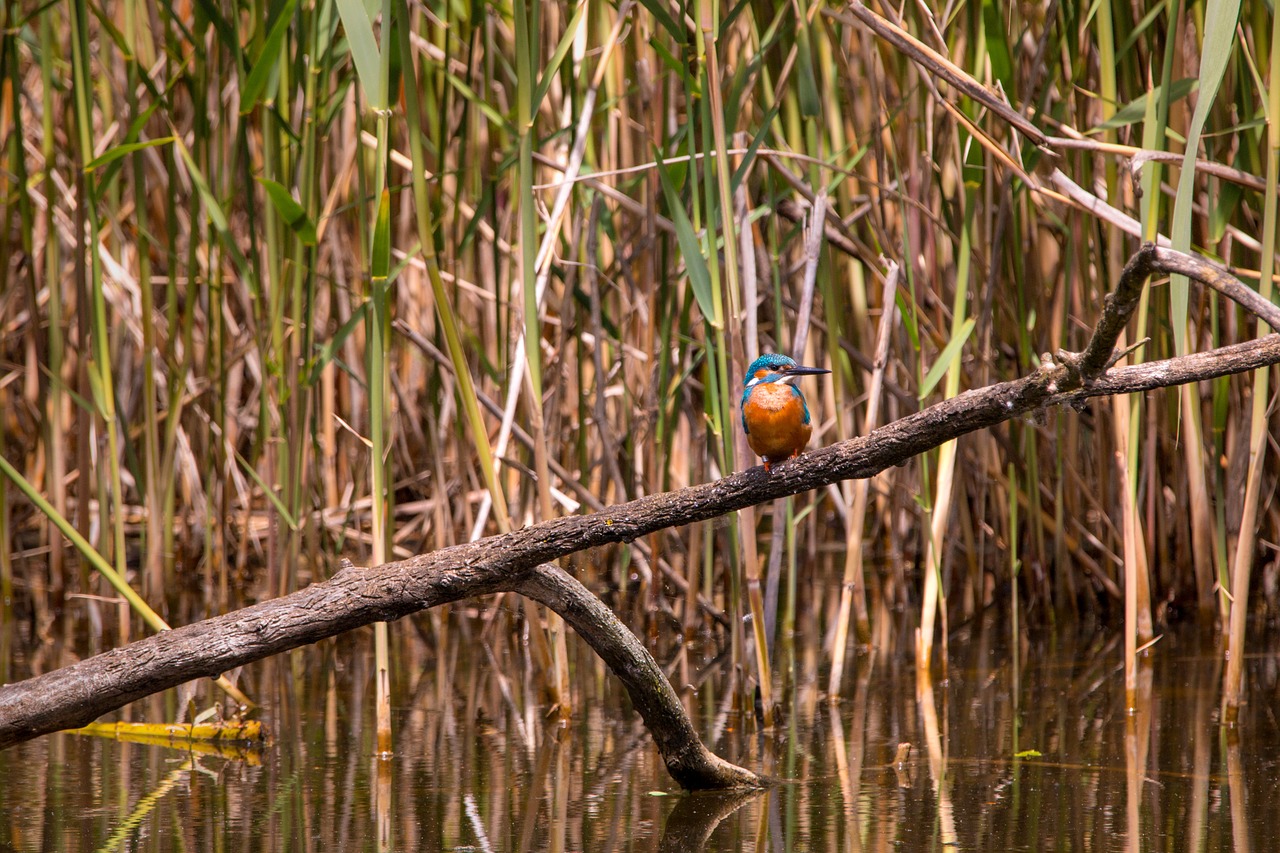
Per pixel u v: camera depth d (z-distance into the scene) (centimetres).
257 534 1588
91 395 1295
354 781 776
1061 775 756
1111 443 1252
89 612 1344
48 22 1195
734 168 1027
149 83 958
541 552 629
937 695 977
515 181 1166
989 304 1077
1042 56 933
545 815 704
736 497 597
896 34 800
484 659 1161
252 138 1422
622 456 1346
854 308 1350
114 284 1418
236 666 641
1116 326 489
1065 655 1102
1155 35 1046
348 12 740
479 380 1340
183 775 794
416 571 639
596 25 1216
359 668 1127
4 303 1390
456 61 1331
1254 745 811
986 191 1095
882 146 1039
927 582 1021
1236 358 523
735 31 1245
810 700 977
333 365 1462
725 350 883
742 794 739
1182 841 630
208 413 1448
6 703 618
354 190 1418
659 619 1255
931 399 1229
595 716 947
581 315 1246
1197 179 1084
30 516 1645
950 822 671
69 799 740
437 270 805
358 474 1507
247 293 1377
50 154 1222
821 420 1352
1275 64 781
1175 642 1130
